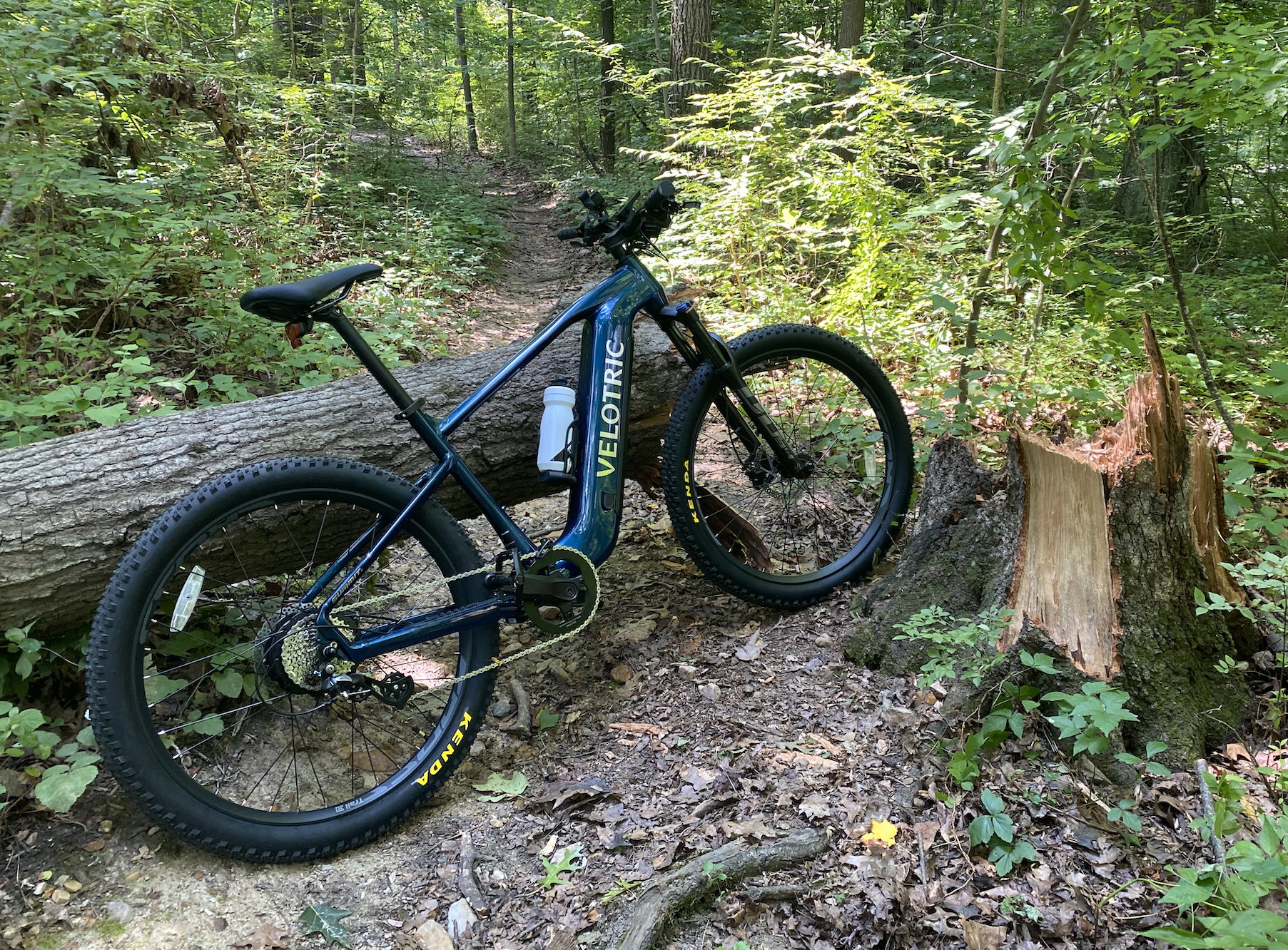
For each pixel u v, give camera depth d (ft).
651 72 30.55
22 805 6.28
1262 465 9.55
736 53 28.19
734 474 10.09
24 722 5.99
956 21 26.05
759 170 18.35
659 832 6.28
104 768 6.74
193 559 7.13
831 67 16.38
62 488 6.79
